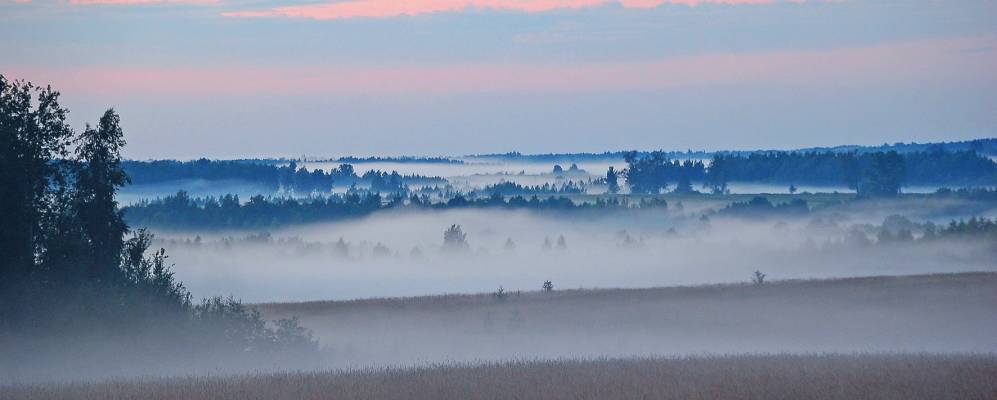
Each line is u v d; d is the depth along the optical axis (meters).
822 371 44.41
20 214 71.56
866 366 46.66
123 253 71.62
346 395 39.81
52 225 74.75
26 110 74.69
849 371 44.28
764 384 40.00
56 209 75.75
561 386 41.25
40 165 74.19
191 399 39.66
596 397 38.12
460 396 39.31
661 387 40.09
